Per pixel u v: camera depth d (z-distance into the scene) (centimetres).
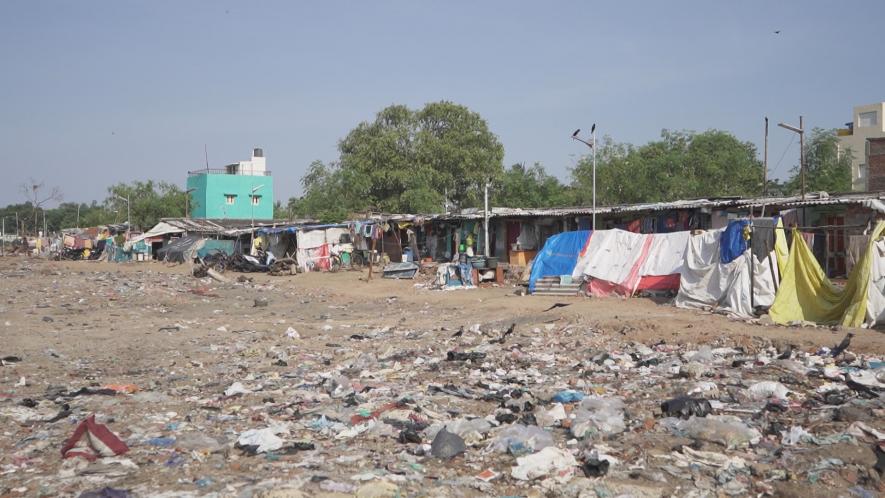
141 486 647
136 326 1862
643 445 771
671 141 5341
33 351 1461
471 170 5638
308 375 1238
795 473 676
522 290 2455
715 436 780
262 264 3953
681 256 2083
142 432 840
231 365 1353
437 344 1555
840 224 2155
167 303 2423
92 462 721
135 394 1066
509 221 3219
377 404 980
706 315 1750
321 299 2650
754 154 5347
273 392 1082
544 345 1508
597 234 2350
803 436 771
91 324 1892
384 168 5569
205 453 752
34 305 2264
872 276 1530
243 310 2327
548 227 3111
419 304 2394
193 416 923
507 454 748
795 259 1680
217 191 6512
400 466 707
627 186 4762
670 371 1180
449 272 2825
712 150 5097
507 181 5612
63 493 634
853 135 5662
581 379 1145
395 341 1627
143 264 4650
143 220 6494
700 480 663
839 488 642
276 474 680
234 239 4797
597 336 1562
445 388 1077
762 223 1838
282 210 7306
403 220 3584
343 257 3884
